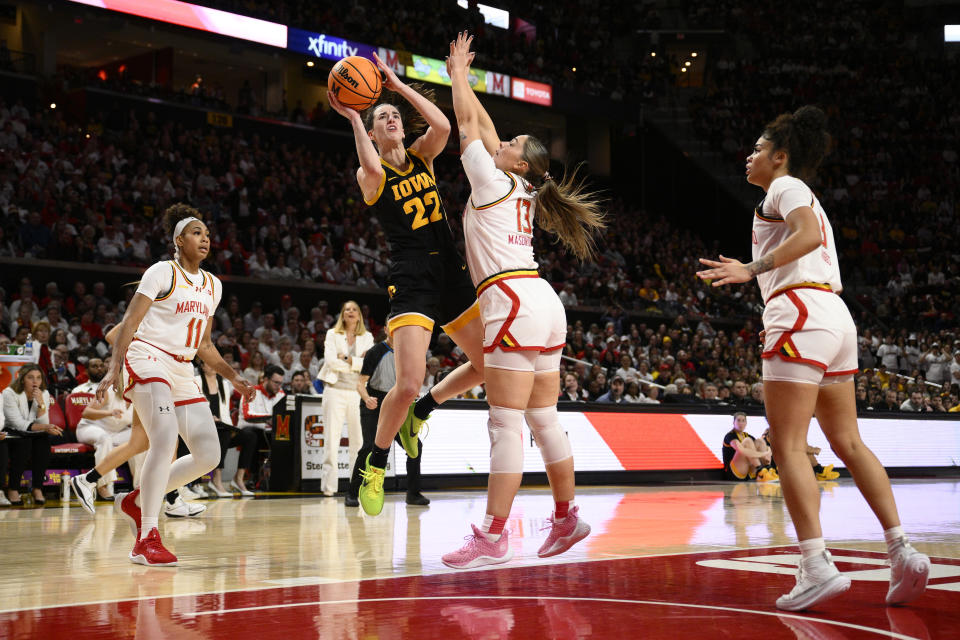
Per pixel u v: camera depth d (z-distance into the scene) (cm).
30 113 1764
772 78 2706
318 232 1723
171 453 368
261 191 1773
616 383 1141
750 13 2841
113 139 1717
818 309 280
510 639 212
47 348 891
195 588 292
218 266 1474
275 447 865
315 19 2020
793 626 229
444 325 373
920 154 2548
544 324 331
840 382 289
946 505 689
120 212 1533
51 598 274
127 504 377
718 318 1927
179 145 1783
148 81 2148
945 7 2912
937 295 2145
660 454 1055
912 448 1232
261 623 232
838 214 2405
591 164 2555
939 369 1702
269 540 441
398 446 883
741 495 815
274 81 2236
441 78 2122
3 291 1215
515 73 2242
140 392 373
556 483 348
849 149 2556
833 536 461
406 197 356
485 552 324
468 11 2431
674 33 2728
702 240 2464
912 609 257
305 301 1513
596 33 2698
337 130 2106
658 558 368
